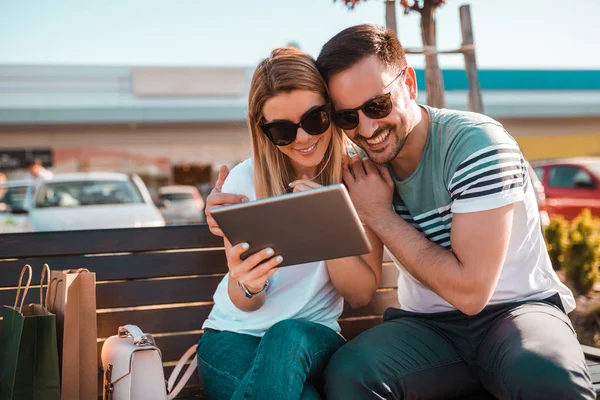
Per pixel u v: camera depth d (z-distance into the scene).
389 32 2.13
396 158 2.19
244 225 1.83
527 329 1.88
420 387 2.00
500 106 16.73
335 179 2.28
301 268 2.27
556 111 17.09
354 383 1.90
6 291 2.55
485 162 1.95
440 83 3.47
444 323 2.16
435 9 3.51
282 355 1.91
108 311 2.63
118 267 2.66
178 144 16.94
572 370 1.69
